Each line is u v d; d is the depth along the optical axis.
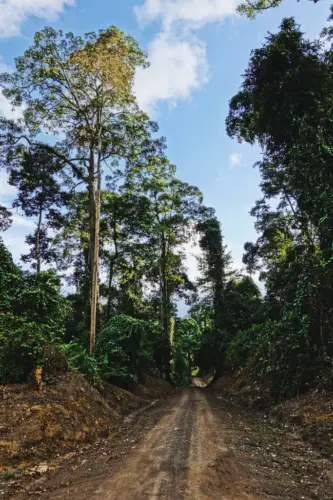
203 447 6.95
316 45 15.62
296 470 5.43
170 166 33.59
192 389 31.80
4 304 13.01
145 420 11.62
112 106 22.61
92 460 6.42
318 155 13.03
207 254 38.72
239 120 22.69
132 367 18.25
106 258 30.38
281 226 30.30
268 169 27.41
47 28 20.44
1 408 7.72
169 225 35.06
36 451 6.71
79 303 26.56
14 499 4.53
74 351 13.77
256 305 32.72
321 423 8.21
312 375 11.97
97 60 18.98
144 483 4.82
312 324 12.52
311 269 12.93
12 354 9.62
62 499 4.39
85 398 10.36
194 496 4.27
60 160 25.45
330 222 12.30
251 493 4.39
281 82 15.53
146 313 32.09
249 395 15.95
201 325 51.81
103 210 29.12
